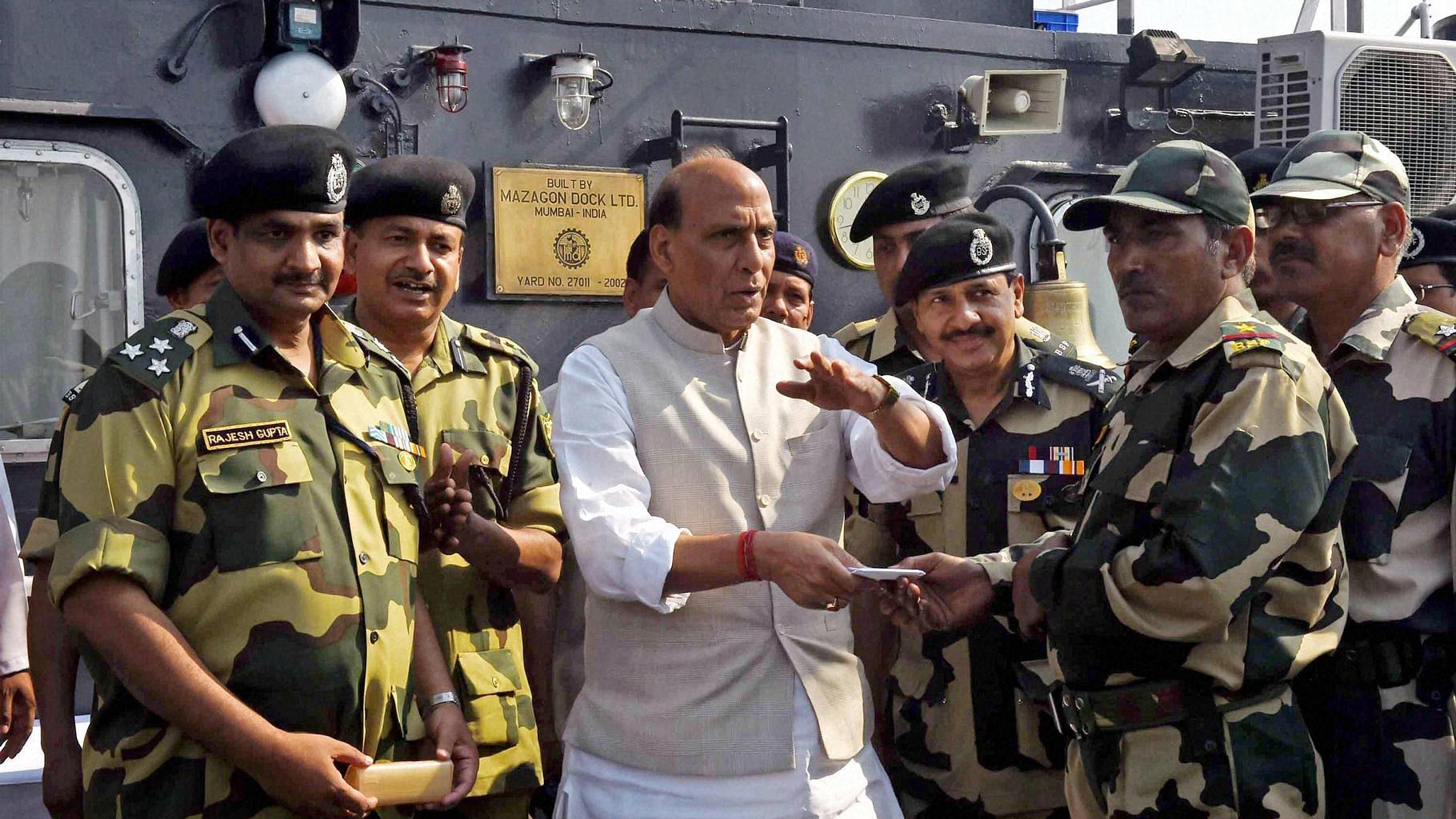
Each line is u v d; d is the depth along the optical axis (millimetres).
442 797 2238
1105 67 5996
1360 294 3006
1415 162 5848
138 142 4543
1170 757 2451
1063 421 3283
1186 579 2318
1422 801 2756
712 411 2457
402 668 2340
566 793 2490
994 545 3248
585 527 2338
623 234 5188
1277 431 2355
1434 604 2803
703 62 5316
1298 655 2459
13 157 4359
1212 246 2533
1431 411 2848
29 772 3504
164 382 2184
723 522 2416
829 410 2340
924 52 5672
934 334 3242
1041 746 3164
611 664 2445
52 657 2791
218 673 2158
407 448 2455
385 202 3010
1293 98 5891
